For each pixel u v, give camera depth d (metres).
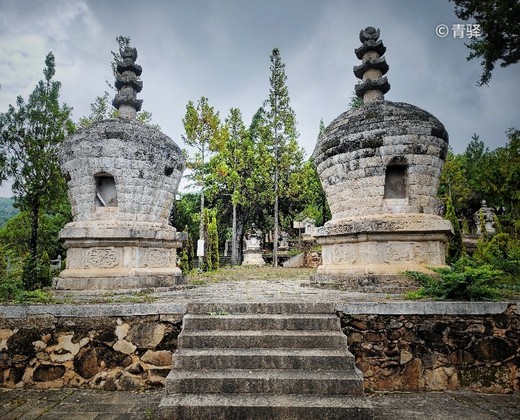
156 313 6.60
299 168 38.41
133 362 6.46
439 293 7.09
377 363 6.35
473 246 18.81
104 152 9.89
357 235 9.63
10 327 6.61
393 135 9.72
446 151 10.30
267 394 4.95
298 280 15.52
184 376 5.10
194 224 41.66
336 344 5.73
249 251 38.62
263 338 5.78
